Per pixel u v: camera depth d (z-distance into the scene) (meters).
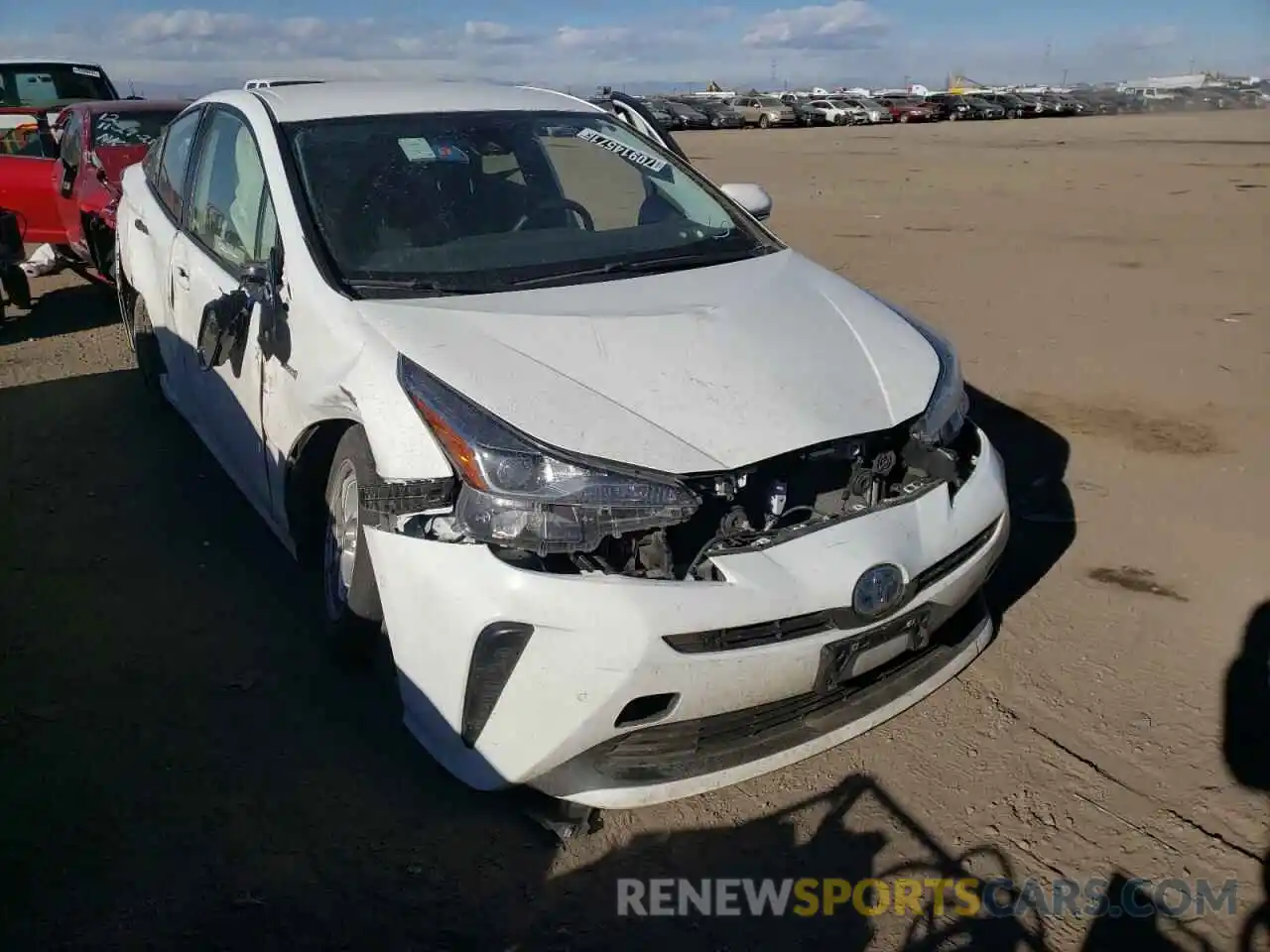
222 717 3.34
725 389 2.95
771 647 2.69
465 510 2.71
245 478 4.25
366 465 3.13
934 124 51.28
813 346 3.23
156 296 5.11
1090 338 7.62
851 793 3.04
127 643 3.74
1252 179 18.47
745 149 30.50
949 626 3.34
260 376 3.75
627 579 2.63
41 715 3.34
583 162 4.21
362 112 4.11
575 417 2.78
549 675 2.63
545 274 3.54
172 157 5.27
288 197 3.67
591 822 2.91
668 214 4.10
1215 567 4.29
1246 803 2.99
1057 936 2.57
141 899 2.65
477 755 2.79
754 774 2.86
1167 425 5.86
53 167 9.19
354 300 3.28
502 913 2.63
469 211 3.79
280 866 2.76
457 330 3.09
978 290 9.33
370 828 2.90
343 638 3.41
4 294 8.80
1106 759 3.17
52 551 4.39
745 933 2.58
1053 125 43.97
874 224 13.50
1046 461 5.38
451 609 2.70
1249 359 7.06
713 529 2.83
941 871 2.77
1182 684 3.53
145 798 2.99
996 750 3.21
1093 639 3.80
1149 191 16.92
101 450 5.45
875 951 2.54
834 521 2.86
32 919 2.58
